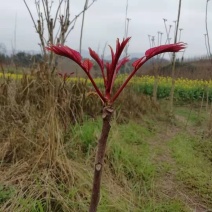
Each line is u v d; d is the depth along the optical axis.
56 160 3.39
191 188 4.03
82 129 4.46
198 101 12.63
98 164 1.45
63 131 4.18
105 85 1.36
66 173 3.30
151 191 3.78
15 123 4.11
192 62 20.25
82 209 3.04
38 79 4.85
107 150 4.10
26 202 2.83
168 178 4.22
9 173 3.28
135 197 3.58
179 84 13.89
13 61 5.89
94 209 1.49
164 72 17.80
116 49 1.31
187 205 3.61
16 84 5.02
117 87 6.95
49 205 2.94
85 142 4.25
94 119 5.29
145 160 4.43
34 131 3.86
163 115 7.83
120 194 3.48
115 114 5.81
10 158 3.61
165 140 5.93
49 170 3.28
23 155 3.58
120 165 3.93
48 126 3.67
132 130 5.66
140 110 7.36
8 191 3.00
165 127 6.93
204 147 5.86
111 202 3.24
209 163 5.11
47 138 3.61
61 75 4.59
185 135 6.56
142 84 12.90
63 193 3.12
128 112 6.55
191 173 4.37
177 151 5.15
